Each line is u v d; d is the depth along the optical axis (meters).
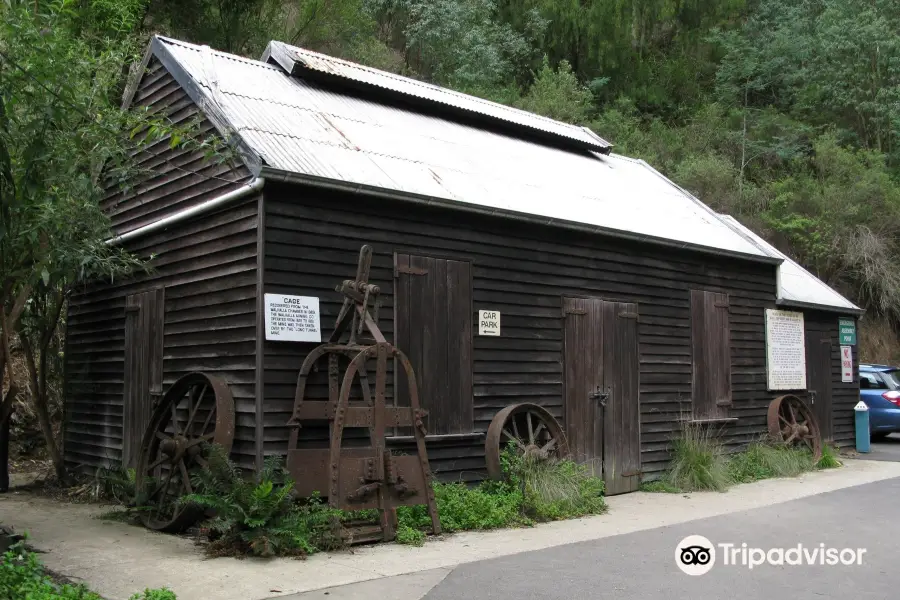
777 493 11.05
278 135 8.98
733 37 37.59
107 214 11.05
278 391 8.04
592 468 10.84
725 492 11.20
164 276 9.66
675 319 12.46
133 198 10.53
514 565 6.70
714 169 29.39
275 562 6.72
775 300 14.59
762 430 13.98
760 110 35.78
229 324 8.43
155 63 10.41
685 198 15.54
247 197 8.28
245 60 11.16
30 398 13.27
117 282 10.78
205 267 8.90
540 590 5.91
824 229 26.94
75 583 6.01
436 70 28.44
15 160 7.34
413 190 9.08
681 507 9.93
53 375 13.20
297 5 21.62
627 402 11.49
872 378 19.05
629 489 11.30
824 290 16.89
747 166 32.94
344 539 7.26
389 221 9.05
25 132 7.02
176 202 9.62
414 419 8.12
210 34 17.00
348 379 7.73
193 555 6.99
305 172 8.20
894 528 8.46
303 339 8.18
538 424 10.29
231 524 6.94
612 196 12.97
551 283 10.65
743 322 13.83
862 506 9.89
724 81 37.06
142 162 10.30
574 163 14.11
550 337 10.56
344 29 21.81
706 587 6.09
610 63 34.19
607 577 6.33
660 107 35.41
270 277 8.05
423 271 9.26
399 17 29.97
